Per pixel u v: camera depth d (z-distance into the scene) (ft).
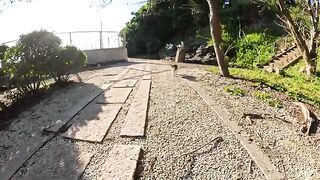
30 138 8.67
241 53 25.93
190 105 10.18
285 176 6.74
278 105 10.47
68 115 9.88
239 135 8.19
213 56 24.27
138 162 7.23
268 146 7.80
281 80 15.92
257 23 29.96
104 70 17.62
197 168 7.05
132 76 15.17
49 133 8.82
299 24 20.21
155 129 8.63
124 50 23.02
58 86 13.32
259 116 9.36
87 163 7.30
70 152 7.82
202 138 8.12
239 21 29.55
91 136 8.43
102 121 9.28
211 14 14.49
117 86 13.11
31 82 12.03
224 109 9.78
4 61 11.80
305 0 18.37
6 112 10.56
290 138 8.30
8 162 7.61
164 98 10.92
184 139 8.10
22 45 11.76
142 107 10.12
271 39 26.84
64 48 13.32
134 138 8.22
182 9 32.68
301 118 9.56
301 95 12.55
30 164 7.50
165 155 7.49
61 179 6.83
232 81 13.41
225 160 7.27
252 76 15.60
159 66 18.92
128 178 6.65
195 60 24.18
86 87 13.12
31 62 11.89
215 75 14.64
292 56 23.18
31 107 10.89
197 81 13.19
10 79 11.80
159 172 6.94
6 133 9.07
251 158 7.30
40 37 12.14
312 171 6.97
